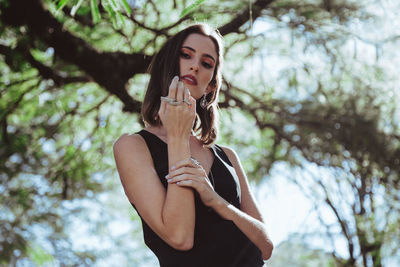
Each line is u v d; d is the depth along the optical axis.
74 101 5.08
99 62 4.33
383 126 5.03
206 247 1.61
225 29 4.43
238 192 1.80
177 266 1.61
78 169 5.16
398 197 4.98
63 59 4.34
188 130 1.67
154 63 1.90
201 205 1.65
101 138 5.12
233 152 1.96
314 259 5.53
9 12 3.96
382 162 5.04
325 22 4.65
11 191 5.35
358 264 4.89
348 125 5.02
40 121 5.03
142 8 4.44
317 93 5.12
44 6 4.00
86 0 4.08
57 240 6.06
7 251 5.68
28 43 4.16
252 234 1.67
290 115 5.18
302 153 5.19
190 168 1.63
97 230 6.42
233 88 5.15
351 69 5.02
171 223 1.58
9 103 4.75
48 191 5.41
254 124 5.39
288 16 4.64
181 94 1.68
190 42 1.85
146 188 1.64
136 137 1.75
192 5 1.92
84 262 6.34
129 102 4.59
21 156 5.14
